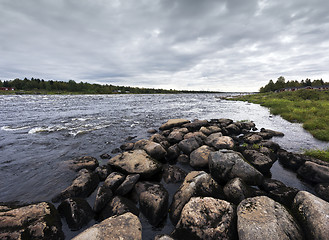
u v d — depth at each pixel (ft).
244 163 21.02
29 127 52.34
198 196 16.80
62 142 38.73
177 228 13.62
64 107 109.09
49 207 15.35
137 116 77.41
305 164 22.82
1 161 28.68
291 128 51.13
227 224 12.69
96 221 15.70
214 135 36.42
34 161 28.73
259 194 17.39
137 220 13.52
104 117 73.41
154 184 20.06
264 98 162.71
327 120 51.49
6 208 15.78
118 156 26.12
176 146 32.99
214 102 169.37
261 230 11.49
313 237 11.68
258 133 41.88
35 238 12.59
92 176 21.52
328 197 17.63
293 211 14.38
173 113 88.22
